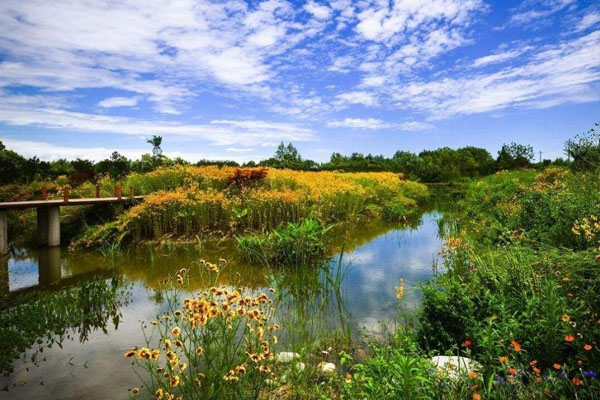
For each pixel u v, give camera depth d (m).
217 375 2.76
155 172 15.30
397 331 4.12
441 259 7.84
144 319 5.07
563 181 9.21
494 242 7.10
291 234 8.05
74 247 10.08
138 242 10.53
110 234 10.57
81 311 5.29
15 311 5.45
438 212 16.47
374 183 19.36
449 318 3.79
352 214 13.82
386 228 12.49
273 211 11.55
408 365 2.54
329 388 3.21
